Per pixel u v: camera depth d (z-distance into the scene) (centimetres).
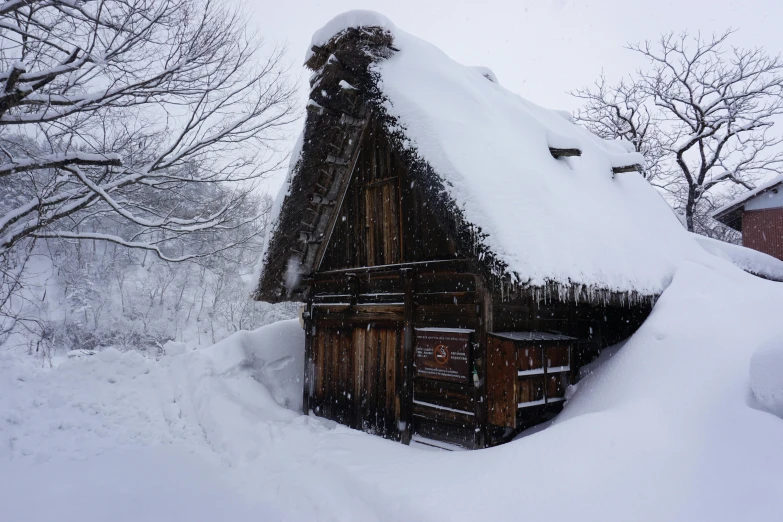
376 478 340
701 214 2052
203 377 678
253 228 949
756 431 269
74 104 550
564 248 441
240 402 628
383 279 595
